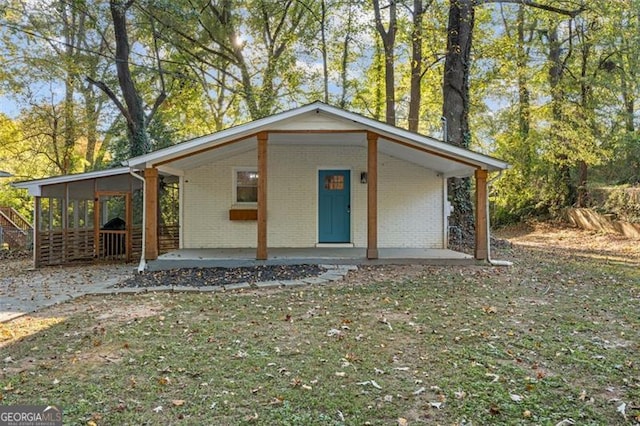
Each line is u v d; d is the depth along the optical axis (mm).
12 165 20703
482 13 17656
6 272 10250
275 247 11219
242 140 9133
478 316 5258
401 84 21469
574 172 19938
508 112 19922
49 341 4422
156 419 2818
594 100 17859
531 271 8594
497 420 2789
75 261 11891
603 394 3158
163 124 19031
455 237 12398
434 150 8844
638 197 16031
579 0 15695
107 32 17906
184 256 9359
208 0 17609
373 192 8984
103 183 12188
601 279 7867
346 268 8688
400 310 5551
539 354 3979
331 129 8781
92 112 19469
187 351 4074
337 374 3533
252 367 3680
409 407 2973
